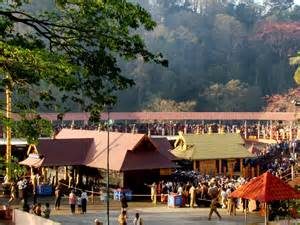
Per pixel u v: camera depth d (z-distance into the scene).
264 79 164.62
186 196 45.72
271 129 95.38
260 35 174.88
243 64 166.38
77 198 43.00
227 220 38.34
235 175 64.38
